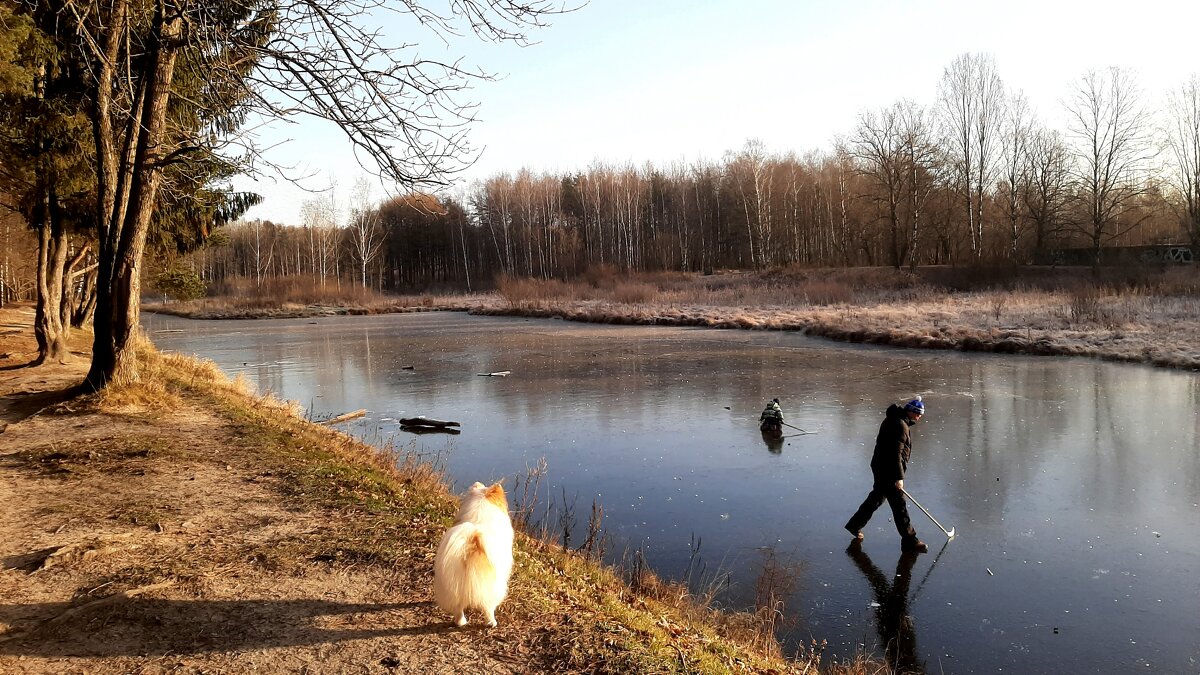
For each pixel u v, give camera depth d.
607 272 63.53
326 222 77.69
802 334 30.47
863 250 66.12
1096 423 13.38
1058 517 8.82
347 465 8.86
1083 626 6.24
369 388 19.69
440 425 14.37
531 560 6.20
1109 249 44.09
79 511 6.59
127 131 11.22
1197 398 15.22
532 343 30.47
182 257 24.36
